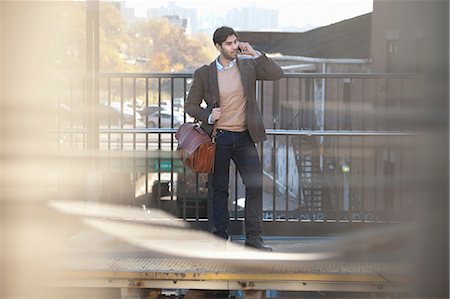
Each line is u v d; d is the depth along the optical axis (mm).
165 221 6535
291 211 7543
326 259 5473
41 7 4836
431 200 3842
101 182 6727
